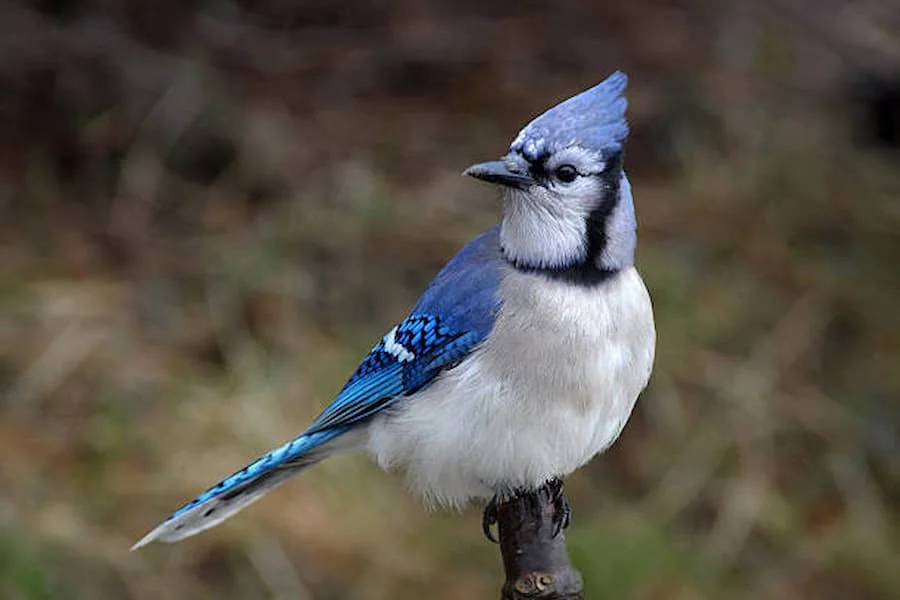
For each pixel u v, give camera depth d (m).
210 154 12.82
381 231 12.13
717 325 11.91
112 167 12.68
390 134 13.21
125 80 13.12
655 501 10.87
